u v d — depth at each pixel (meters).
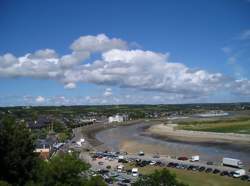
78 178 46.12
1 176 44.16
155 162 151.50
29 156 47.16
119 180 114.19
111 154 179.75
